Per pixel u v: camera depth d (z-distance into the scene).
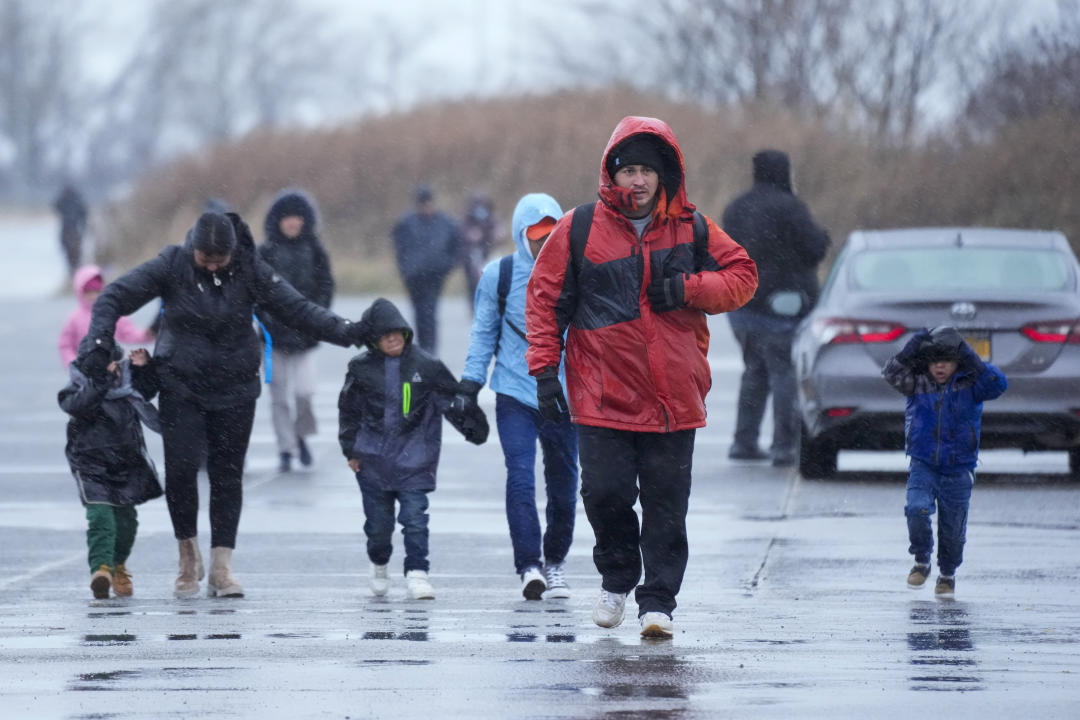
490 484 37.78
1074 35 98.44
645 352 19.73
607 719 15.81
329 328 25.12
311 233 39.62
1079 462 37.53
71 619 22.19
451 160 139.88
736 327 40.56
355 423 25.31
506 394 24.84
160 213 142.12
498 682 17.53
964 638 20.16
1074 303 36.22
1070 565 26.42
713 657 18.92
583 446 20.12
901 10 117.75
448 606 23.62
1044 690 17.12
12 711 16.36
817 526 30.91
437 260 67.69
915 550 24.14
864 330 36.50
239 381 25.05
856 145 114.12
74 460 24.89
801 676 17.80
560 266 19.92
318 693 17.06
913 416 24.11
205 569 27.58
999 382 23.86
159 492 25.27
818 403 36.78
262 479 38.88
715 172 123.56
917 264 38.50
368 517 25.20
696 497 35.00
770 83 128.12
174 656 19.19
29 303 114.06
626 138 19.48
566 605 23.70
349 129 144.88
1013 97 100.31
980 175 97.12
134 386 25.05
